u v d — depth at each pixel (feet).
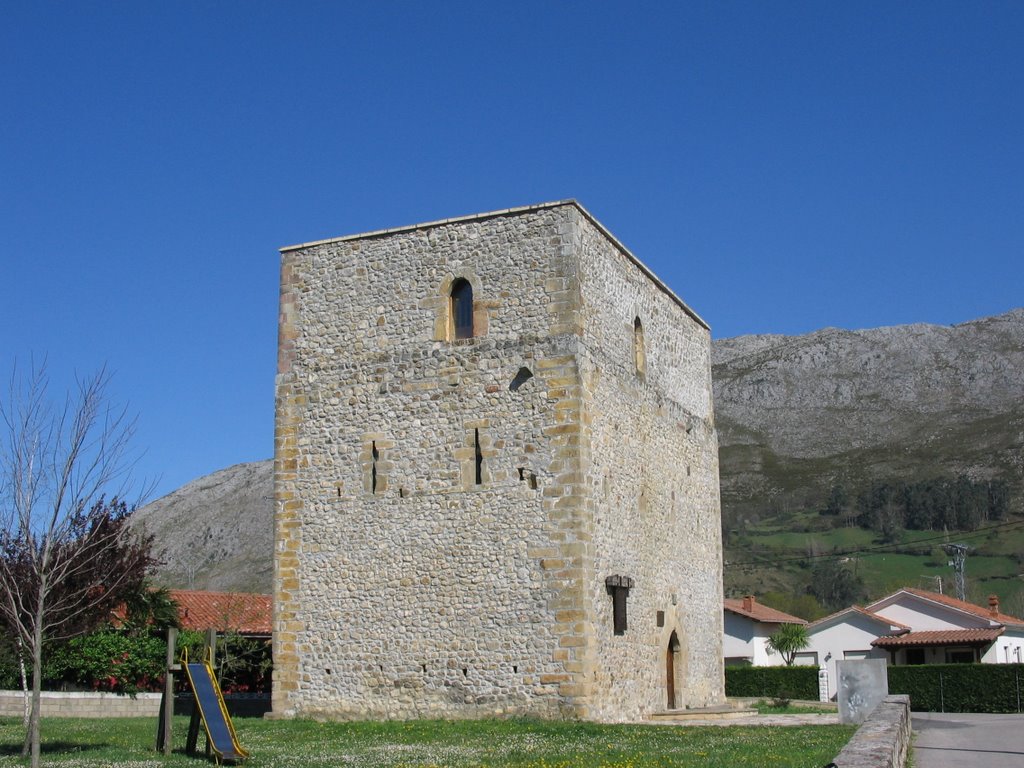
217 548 364.79
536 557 75.82
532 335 79.20
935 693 133.90
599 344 82.17
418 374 82.28
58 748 64.23
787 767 46.37
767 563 350.84
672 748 56.75
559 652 73.97
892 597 181.98
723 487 442.91
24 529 58.95
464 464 79.36
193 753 59.00
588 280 81.41
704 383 107.04
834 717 83.87
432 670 77.30
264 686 123.03
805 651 179.22
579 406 76.84
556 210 80.33
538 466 77.05
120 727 81.15
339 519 82.58
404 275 84.58
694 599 96.68
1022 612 268.82
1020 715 106.01
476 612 76.79
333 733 69.36
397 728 70.79
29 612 57.67
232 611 134.21
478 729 68.90
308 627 81.82
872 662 72.13
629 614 81.61
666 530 91.66
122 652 109.70
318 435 84.69
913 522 369.09
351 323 85.61
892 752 36.60
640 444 87.92
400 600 79.30
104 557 64.69
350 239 86.99
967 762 51.03
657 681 85.76
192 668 59.06
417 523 79.97
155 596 111.14
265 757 55.83
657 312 95.96
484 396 79.77
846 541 361.51
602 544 78.07
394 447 81.92
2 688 106.63
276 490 85.15
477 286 81.87
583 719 72.54
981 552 331.16
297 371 86.53
